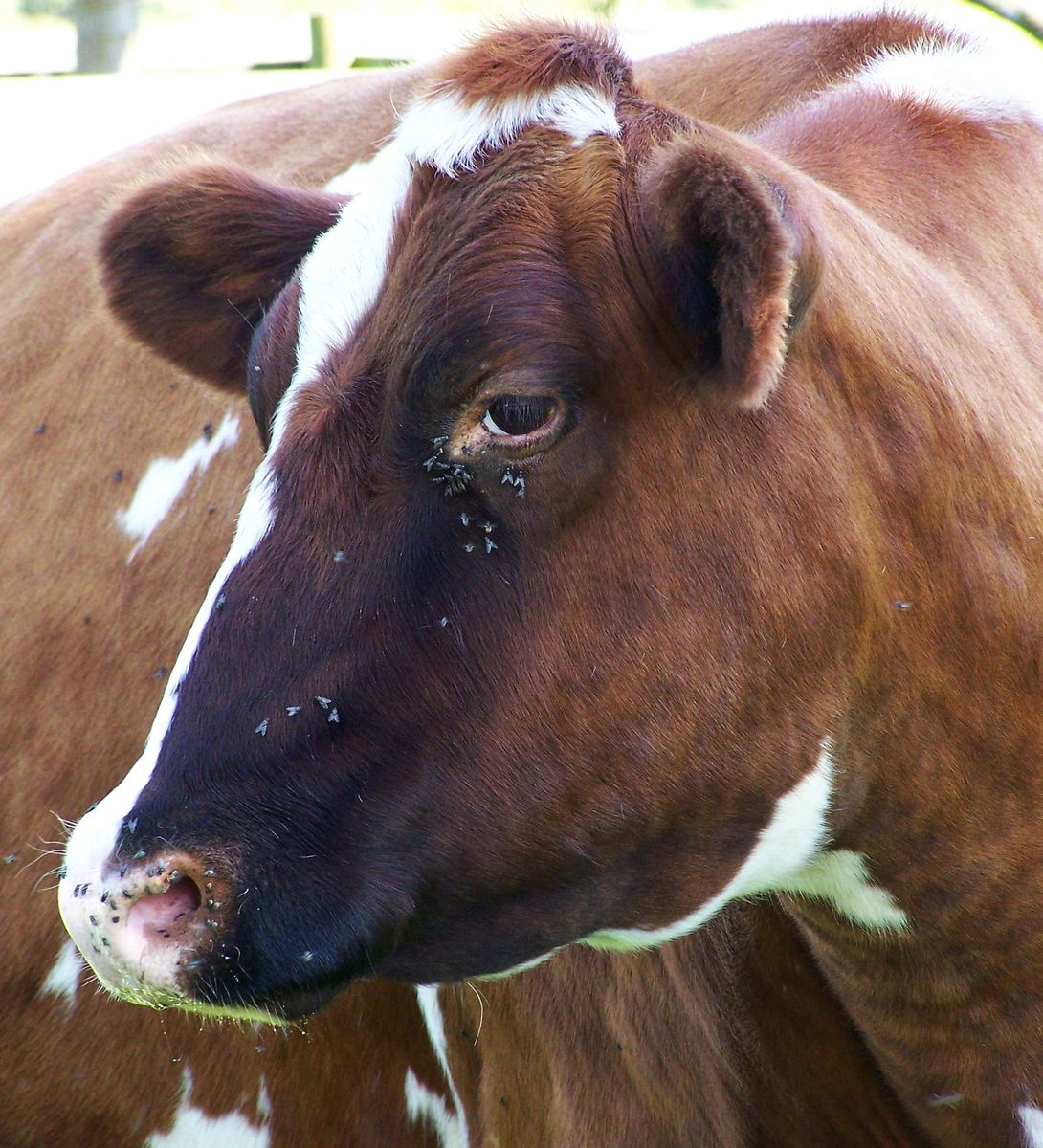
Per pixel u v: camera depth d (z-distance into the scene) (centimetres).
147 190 599
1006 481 527
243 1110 746
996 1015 556
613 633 482
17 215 957
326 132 825
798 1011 605
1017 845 540
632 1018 632
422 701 482
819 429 493
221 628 488
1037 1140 564
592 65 499
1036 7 1272
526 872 502
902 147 595
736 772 502
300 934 483
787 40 688
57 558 795
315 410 489
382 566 480
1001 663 525
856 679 509
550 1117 667
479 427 468
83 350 825
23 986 774
